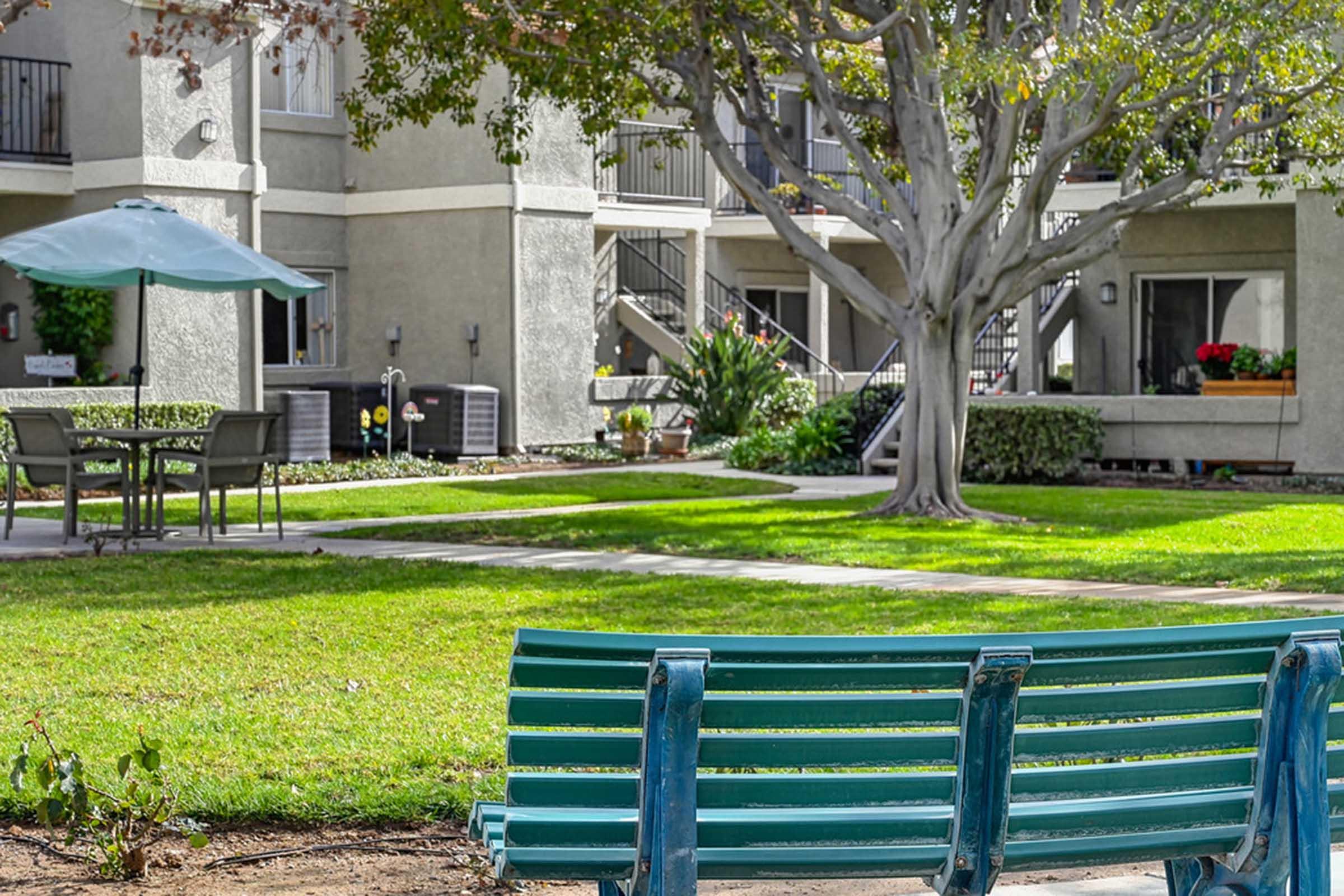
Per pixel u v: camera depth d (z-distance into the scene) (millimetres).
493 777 5867
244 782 5781
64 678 7621
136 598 10094
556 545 13289
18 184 20969
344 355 25297
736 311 28547
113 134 21188
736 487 19297
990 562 11984
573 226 24828
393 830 5445
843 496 18266
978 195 15344
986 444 21281
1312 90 15008
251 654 8273
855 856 3609
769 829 3562
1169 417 20891
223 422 13398
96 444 17750
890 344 32938
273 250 24109
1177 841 3795
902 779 3594
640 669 3482
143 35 20844
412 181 24594
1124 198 16328
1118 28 13484
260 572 11352
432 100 15930
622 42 15531
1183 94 14789
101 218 13477
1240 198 21375
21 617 9336
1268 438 20422
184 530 14391
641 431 24453
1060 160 15359
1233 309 24188
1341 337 19906
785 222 16406
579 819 3559
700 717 3457
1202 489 20031
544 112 24250
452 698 7215
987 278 15820
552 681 3465
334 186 25078
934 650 3469
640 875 3492
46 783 4879
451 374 24375
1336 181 18797
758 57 17188
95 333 20875
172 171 21172
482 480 20234
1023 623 9039
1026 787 3717
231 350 21641
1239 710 3875
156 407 20297
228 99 21828
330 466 20953
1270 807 3793
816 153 30891
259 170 22125
